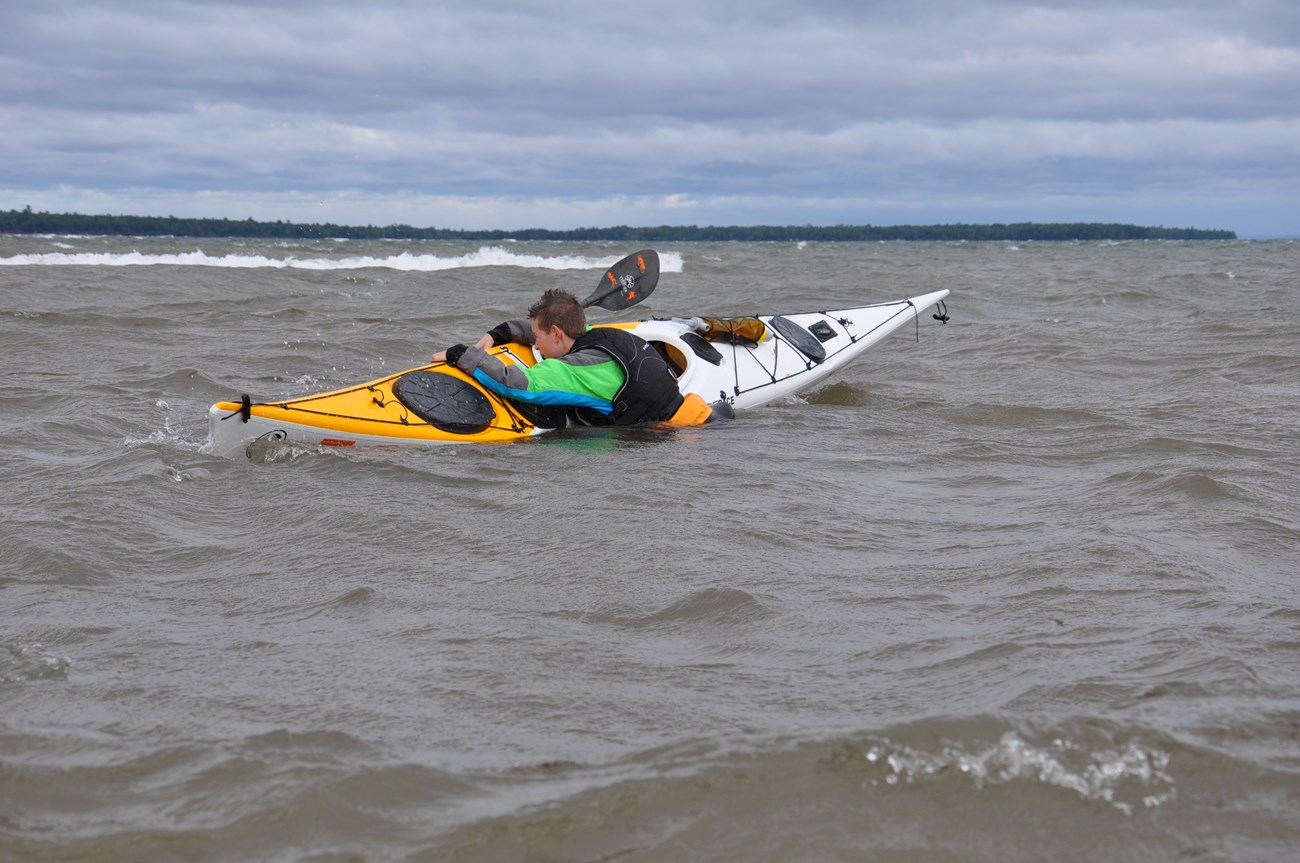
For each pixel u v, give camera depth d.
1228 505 4.35
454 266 24.41
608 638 2.99
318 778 2.15
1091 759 2.18
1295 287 17.84
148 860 1.89
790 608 3.21
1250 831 1.95
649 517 4.19
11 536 3.88
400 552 3.79
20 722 2.45
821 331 7.71
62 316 10.28
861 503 4.50
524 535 3.97
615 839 1.95
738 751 2.23
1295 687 2.54
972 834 1.96
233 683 2.68
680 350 6.79
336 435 5.38
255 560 3.76
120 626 3.12
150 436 5.77
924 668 2.74
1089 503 4.48
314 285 16.11
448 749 2.30
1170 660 2.71
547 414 5.98
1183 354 9.11
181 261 21.30
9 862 1.88
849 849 1.92
